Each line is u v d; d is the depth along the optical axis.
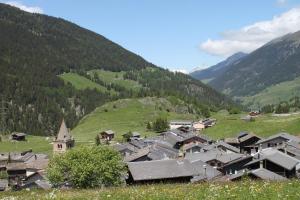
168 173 67.12
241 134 169.38
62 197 27.89
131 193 27.44
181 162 70.19
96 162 76.00
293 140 135.88
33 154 179.00
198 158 105.75
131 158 113.56
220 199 23.14
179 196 24.69
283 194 22.94
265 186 26.27
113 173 76.69
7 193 45.44
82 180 74.88
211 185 27.69
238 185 28.56
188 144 162.50
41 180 111.56
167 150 136.50
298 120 191.88
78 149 79.50
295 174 73.38
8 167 139.75
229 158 101.31
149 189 29.42
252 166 74.50
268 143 140.50
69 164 77.12
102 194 28.19
